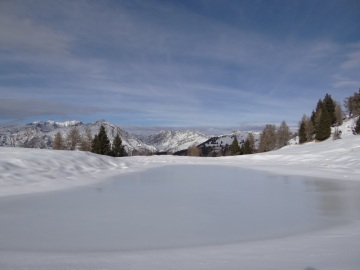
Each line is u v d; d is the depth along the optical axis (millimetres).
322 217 6105
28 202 7582
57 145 53125
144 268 3375
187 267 3404
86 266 3447
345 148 28234
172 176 14250
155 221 5754
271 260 3617
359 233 4926
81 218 5953
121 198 8234
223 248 4184
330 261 3547
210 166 21281
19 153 15203
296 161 25156
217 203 7566
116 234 4910
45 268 3383
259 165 22062
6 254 3912
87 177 12836
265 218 6023
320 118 54062
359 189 10047
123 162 20406
